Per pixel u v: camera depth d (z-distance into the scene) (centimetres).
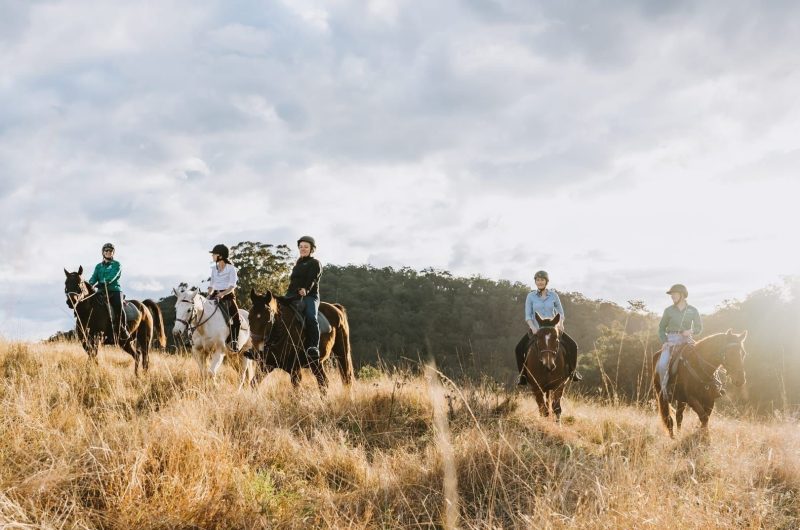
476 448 530
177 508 393
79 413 598
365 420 763
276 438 589
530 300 965
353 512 438
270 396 835
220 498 419
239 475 463
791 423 735
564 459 549
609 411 877
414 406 822
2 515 330
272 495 460
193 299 966
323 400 799
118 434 503
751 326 3275
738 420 980
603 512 396
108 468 427
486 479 491
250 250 3662
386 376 998
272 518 418
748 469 537
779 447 622
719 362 810
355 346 6744
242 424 618
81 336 1089
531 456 538
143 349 1181
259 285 3603
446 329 8431
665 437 759
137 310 1173
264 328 873
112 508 385
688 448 705
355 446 669
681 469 548
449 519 216
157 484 411
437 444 565
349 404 798
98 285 1116
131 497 392
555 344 875
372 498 466
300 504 457
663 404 858
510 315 9244
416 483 498
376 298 9281
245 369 1017
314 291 941
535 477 479
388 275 11262
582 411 1043
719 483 482
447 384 834
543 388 908
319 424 701
